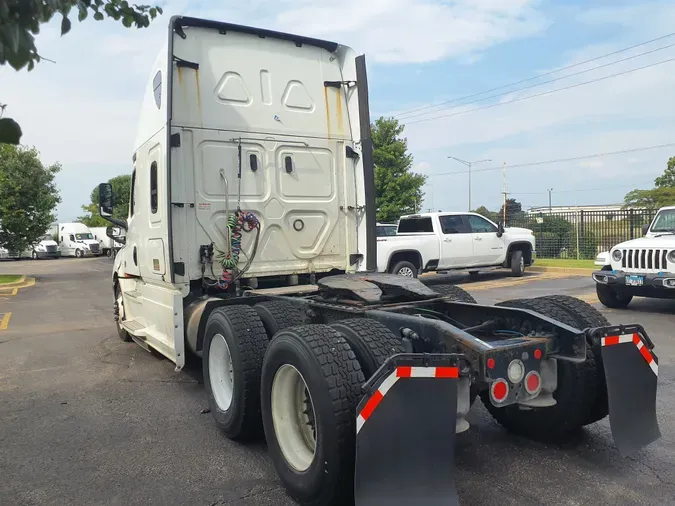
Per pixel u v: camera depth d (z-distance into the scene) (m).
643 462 3.98
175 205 5.55
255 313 4.64
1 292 17.42
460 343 3.49
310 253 6.30
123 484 3.80
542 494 3.52
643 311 10.23
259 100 6.04
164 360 7.35
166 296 5.77
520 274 16.94
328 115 6.45
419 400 2.99
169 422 5.02
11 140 1.79
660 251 9.55
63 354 7.84
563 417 4.07
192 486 3.77
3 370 6.98
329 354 3.30
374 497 2.92
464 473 3.84
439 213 15.59
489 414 5.06
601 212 21.97
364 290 4.70
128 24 3.17
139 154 6.58
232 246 5.71
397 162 27.75
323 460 3.20
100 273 25.70
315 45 6.41
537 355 3.70
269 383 3.76
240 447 4.45
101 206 7.55
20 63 1.85
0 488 3.76
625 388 3.76
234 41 5.95
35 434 4.75
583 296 12.35
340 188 6.50
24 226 25.20
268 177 6.05
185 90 5.65
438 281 16.38
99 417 5.17
